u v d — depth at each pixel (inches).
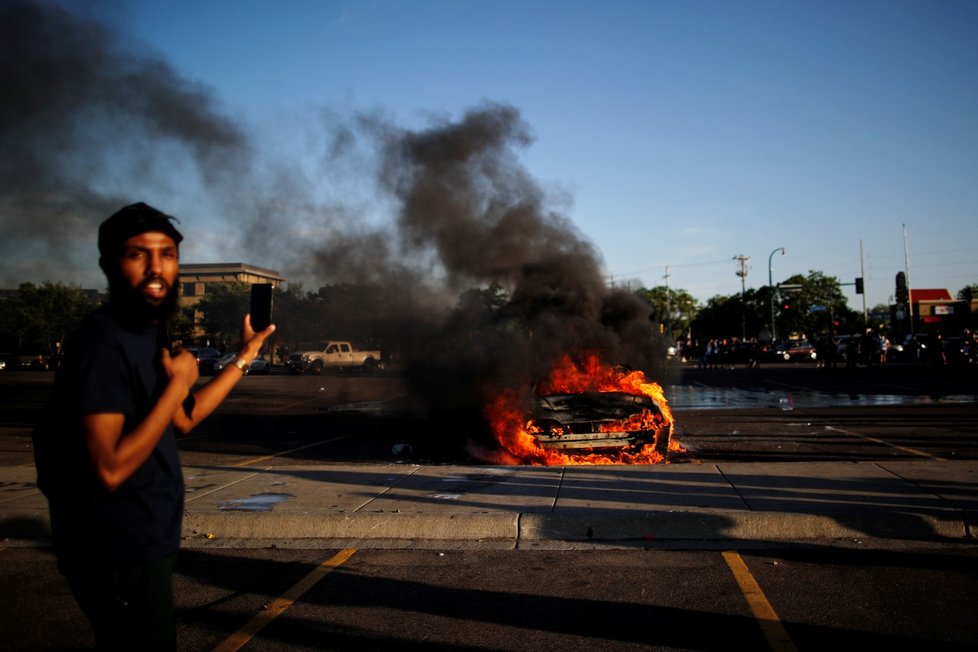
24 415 694.5
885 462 329.4
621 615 172.1
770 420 584.1
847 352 1408.7
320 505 265.1
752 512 240.7
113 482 76.3
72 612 180.9
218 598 188.4
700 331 4094.5
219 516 250.2
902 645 151.8
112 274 82.4
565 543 234.5
